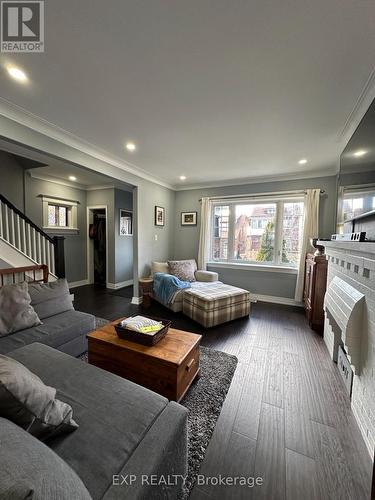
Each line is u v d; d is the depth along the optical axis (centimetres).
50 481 50
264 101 182
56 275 317
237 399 166
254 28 118
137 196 389
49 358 140
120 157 316
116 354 168
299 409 157
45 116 208
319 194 363
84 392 111
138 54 136
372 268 126
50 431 84
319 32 119
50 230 458
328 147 272
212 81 160
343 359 187
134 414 98
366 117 161
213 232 473
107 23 116
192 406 157
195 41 126
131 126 226
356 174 180
